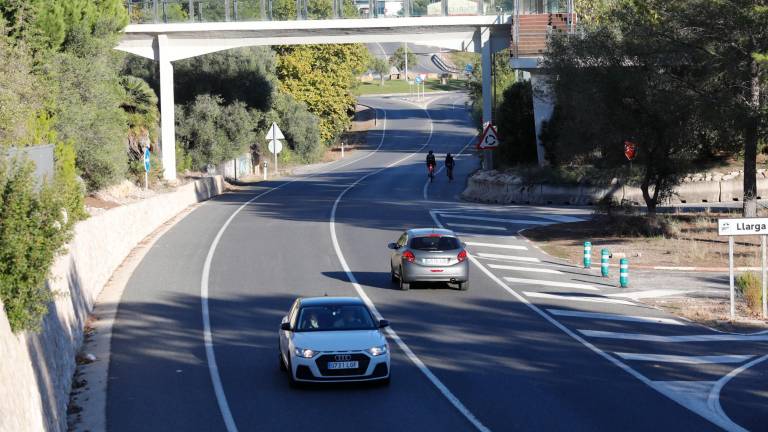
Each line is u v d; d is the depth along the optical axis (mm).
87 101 31578
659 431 12867
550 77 37375
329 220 38281
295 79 84375
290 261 28812
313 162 80688
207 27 46719
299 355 15039
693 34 29969
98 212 27703
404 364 17172
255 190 54156
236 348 18531
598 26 35688
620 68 32594
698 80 31547
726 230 21422
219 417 13781
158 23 47062
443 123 111375
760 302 22672
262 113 64938
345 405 14359
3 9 27312
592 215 36188
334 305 16375
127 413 14086
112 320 20969
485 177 47812
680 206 41844
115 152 33312
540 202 44812
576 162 46938
